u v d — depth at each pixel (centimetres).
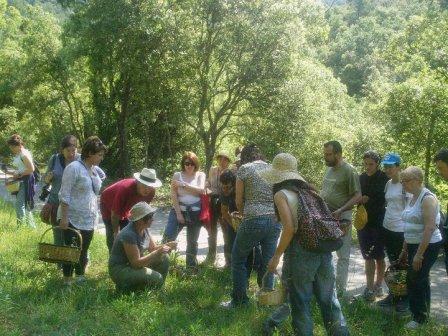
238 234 597
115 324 528
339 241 471
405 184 580
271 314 536
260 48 2089
